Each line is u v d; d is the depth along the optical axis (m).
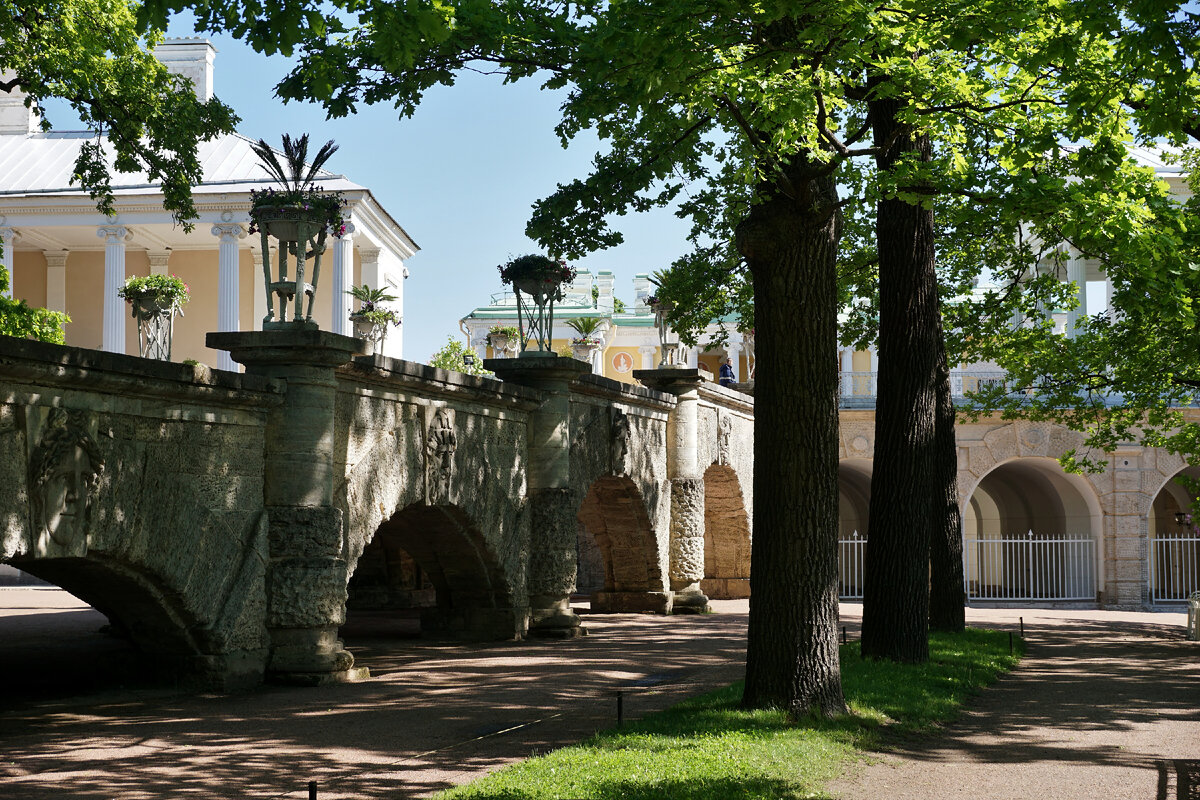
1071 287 23.25
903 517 16.67
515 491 20.92
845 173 14.51
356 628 23.58
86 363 11.40
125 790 8.35
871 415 40.31
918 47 10.77
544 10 11.11
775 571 11.44
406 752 9.87
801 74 10.10
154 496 12.59
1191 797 8.85
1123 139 11.36
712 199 16.00
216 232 42.28
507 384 19.95
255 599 14.12
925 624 16.77
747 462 35.03
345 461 15.71
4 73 20.50
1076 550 40.47
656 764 8.85
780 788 8.49
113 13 20.59
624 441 25.17
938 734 11.72
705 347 23.31
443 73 11.21
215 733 10.76
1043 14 9.64
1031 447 39.44
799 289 11.40
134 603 13.20
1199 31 9.32
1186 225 12.03
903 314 17.00
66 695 13.07
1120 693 15.30
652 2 9.11
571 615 21.67
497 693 13.67
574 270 22.11
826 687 11.41
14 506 10.82
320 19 6.93
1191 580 44.22
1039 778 9.55
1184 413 38.16
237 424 13.98
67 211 42.94
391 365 16.36
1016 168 11.14
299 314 14.88
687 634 22.27
